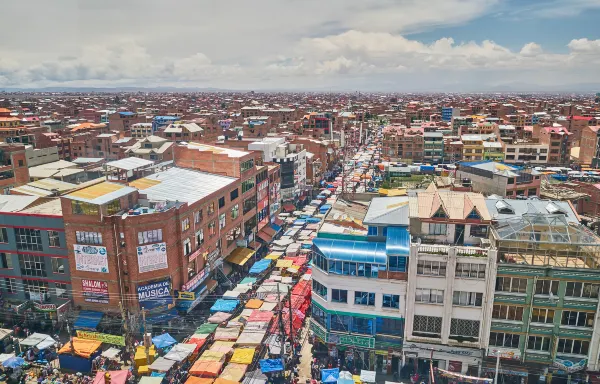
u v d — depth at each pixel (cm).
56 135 17075
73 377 5375
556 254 4903
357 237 5650
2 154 10262
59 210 6581
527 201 5997
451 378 5131
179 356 5262
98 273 6081
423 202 5834
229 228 8106
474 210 5309
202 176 8444
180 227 6319
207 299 7150
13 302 6588
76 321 6081
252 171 9112
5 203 6788
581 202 9162
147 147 15225
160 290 6144
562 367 4869
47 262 6344
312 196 14600
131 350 5716
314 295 5753
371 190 13100
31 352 5769
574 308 4794
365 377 5038
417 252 5019
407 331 5225
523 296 4869
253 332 5778
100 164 13050
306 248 8850
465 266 4947
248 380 5003
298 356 5800
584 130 18325
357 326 5481
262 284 7288
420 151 18962
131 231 5872
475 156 18538
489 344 5050
